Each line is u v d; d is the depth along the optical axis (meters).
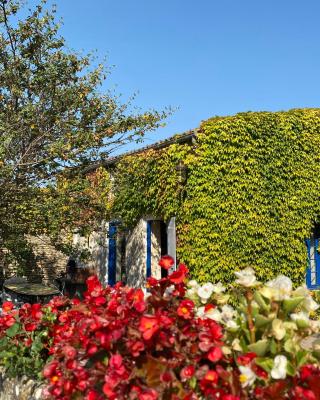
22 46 8.78
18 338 4.14
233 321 2.83
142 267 11.75
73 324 3.65
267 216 9.86
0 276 11.26
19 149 8.51
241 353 2.67
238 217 9.58
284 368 2.41
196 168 9.81
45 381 3.72
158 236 12.05
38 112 8.53
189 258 9.76
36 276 14.30
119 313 2.82
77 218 8.86
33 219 8.52
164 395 2.52
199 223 9.65
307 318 2.77
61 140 8.08
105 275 13.12
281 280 2.94
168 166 10.45
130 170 10.66
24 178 8.43
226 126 9.74
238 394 2.42
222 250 9.50
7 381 4.14
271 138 10.12
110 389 2.54
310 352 2.61
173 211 10.27
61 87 8.97
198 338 2.72
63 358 3.12
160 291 3.10
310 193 10.44
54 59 8.84
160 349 2.62
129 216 12.08
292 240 10.09
